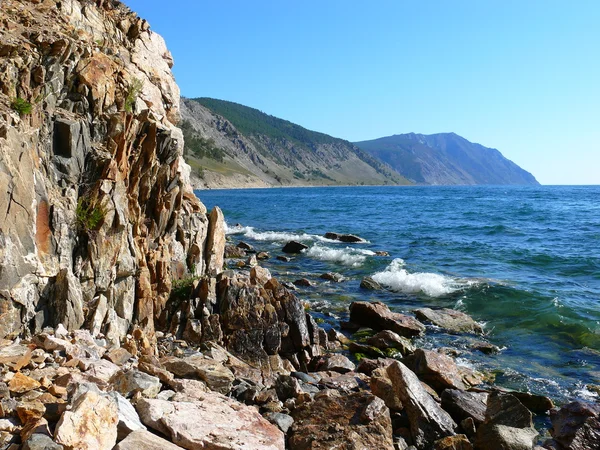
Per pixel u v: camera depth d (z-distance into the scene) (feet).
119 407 20.17
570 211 218.59
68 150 32.48
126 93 40.57
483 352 48.14
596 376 42.04
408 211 228.02
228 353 36.94
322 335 46.93
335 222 177.27
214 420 21.91
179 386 25.94
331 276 78.38
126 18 51.44
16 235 26.55
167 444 18.79
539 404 35.60
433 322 55.98
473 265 90.12
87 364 24.80
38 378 22.30
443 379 37.09
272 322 39.47
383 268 87.25
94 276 32.04
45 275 28.45
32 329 27.55
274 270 85.10
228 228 151.43
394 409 29.58
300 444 23.53
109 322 31.32
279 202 309.01
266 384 32.81
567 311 59.00
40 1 41.06
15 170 26.66
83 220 31.86
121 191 35.01
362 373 39.17
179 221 44.16
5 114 28.09
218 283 40.98
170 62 56.44
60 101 34.47
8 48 32.55
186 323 38.14
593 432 28.04
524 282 75.36
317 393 29.66
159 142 40.27
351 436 23.71
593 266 87.15
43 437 16.66
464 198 362.33
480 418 29.68
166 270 39.42
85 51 37.27
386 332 48.78
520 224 163.22
